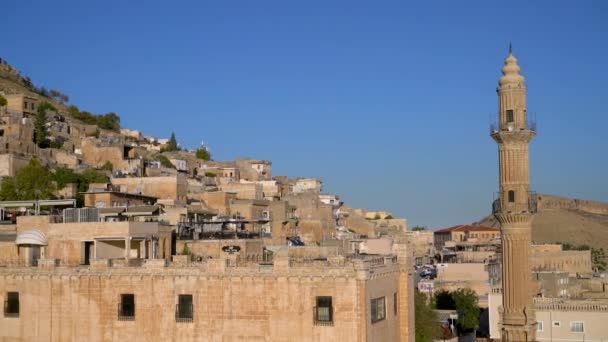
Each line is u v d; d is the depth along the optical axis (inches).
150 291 2714.1
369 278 2571.4
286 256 2645.2
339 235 6471.5
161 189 5472.4
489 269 6082.7
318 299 2559.1
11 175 5679.1
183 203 5221.5
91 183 5492.1
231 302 2635.3
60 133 7263.8
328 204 7126.0
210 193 5684.1
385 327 2748.5
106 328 2748.5
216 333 2642.7
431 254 7726.4
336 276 2536.9
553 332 4293.8
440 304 5354.3
